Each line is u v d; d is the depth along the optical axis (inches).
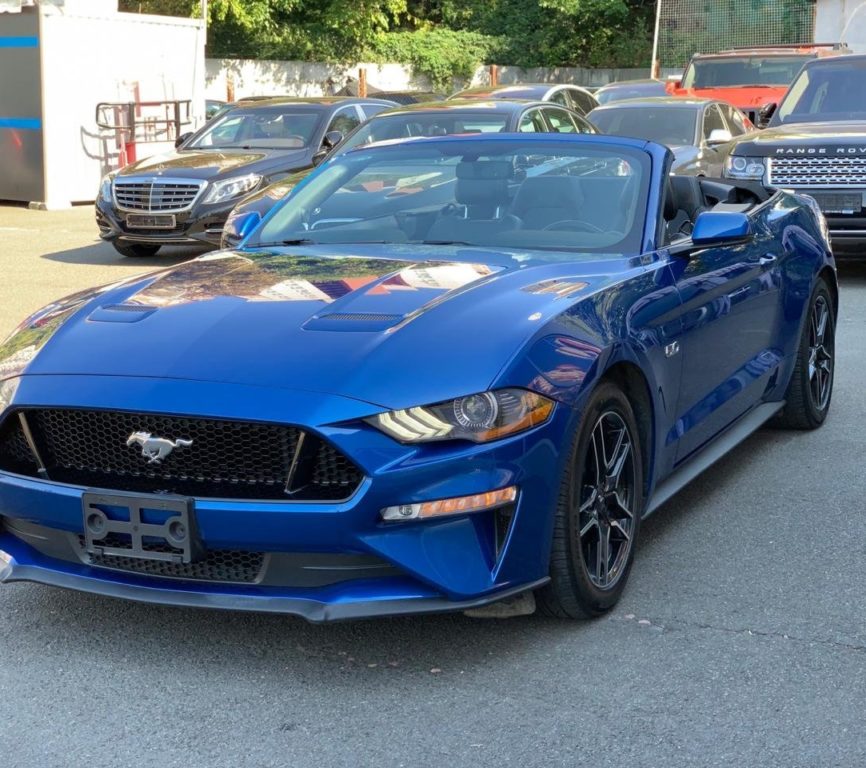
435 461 126.3
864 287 413.7
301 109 521.0
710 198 240.1
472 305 143.9
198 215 462.0
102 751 118.7
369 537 125.7
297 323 141.0
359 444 125.3
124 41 685.3
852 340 327.9
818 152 394.0
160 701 129.0
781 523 186.4
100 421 134.0
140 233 467.8
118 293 161.0
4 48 655.8
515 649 140.5
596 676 133.6
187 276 166.1
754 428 210.2
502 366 131.6
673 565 168.2
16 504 138.1
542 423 132.9
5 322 336.2
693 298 173.3
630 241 174.4
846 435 238.5
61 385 136.3
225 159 483.2
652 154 188.9
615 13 1665.8
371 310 143.3
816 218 245.6
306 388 128.4
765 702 127.6
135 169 477.1
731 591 158.7
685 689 130.6
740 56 753.6
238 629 146.8
